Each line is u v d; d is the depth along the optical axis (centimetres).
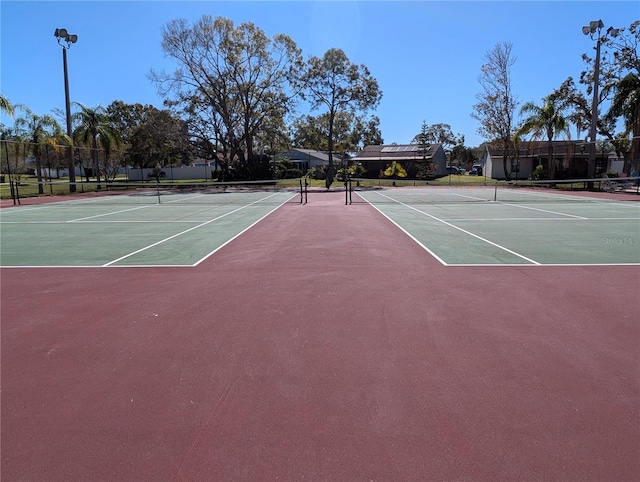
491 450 272
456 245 950
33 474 255
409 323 484
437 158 5853
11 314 530
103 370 384
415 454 269
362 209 1783
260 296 588
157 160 5859
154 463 264
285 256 846
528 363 388
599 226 1245
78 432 296
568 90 3803
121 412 319
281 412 317
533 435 286
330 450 274
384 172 4838
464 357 401
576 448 273
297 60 3838
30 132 2975
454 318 498
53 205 2214
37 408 326
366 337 448
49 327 486
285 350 420
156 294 605
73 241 1061
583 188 3141
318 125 4228
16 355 417
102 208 2006
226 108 4050
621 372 369
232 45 3803
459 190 3288
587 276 678
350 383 357
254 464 262
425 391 343
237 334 459
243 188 3788
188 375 374
